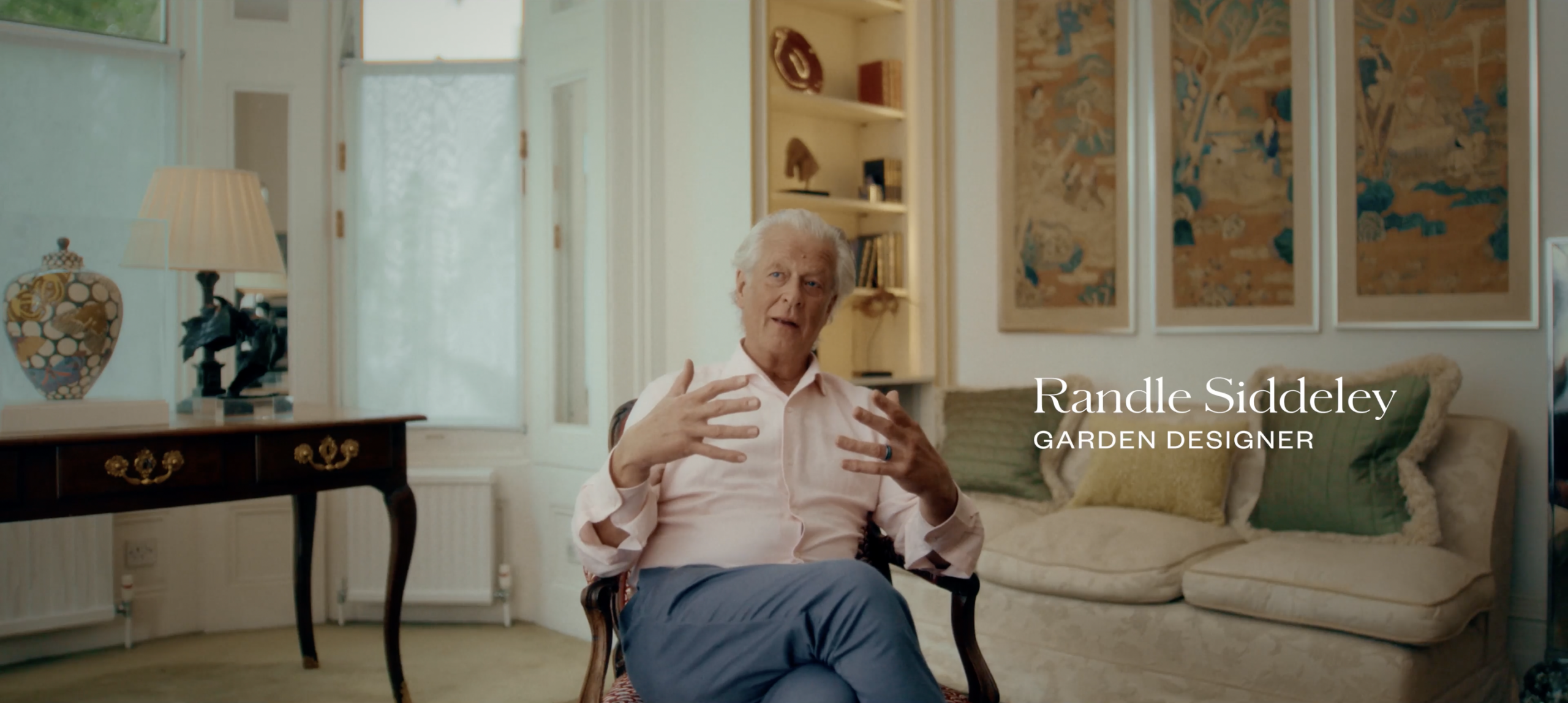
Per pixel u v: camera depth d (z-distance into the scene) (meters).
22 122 3.50
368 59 4.09
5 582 3.40
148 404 2.56
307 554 3.43
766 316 1.79
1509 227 2.93
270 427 2.60
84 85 3.62
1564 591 2.55
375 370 4.08
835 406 1.86
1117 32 3.69
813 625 1.46
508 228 4.10
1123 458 3.17
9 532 3.41
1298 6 3.30
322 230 4.02
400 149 4.10
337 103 4.05
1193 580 2.59
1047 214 3.87
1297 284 3.31
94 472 2.34
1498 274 2.95
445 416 4.12
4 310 2.38
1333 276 3.25
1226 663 2.53
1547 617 2.68
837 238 1.85
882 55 4.21
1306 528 2.87
